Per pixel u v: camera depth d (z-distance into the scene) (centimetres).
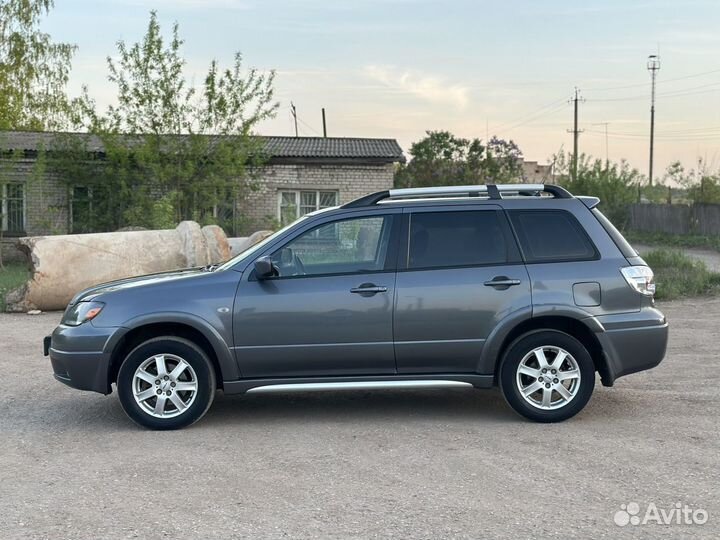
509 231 691
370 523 460
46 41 3431
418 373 683
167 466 572
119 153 2275
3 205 2345
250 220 2434
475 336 674
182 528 456
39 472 564
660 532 443
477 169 3991
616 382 836
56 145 2338
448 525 455
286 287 675
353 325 671
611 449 598
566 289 675
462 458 580
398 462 573
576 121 6844
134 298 677
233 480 539
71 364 672
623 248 694
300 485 527
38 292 1470
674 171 4009
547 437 633
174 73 2319
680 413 705
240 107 2344
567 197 707
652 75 6700
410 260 683
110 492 519
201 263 1594
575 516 467
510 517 466
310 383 678
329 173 2448
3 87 3372
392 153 2477
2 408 765
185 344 669
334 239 690
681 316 1312
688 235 3700
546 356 681
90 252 1513
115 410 753
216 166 2328
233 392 677
